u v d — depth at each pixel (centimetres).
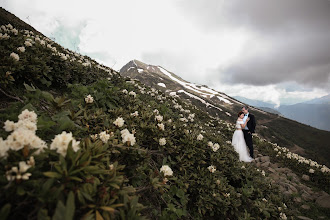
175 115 879
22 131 157
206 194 392
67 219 121
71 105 413
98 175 197
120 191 193
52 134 265
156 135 414
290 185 727
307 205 612
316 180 868
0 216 118
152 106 782
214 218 399
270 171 923
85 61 924
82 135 317
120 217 187
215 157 492
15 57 369
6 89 346
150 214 294
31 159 145
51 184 145
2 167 147
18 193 129
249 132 877
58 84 522
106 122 366
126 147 271
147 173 343
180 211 318
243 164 615
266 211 454
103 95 539
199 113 1514
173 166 426
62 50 873
